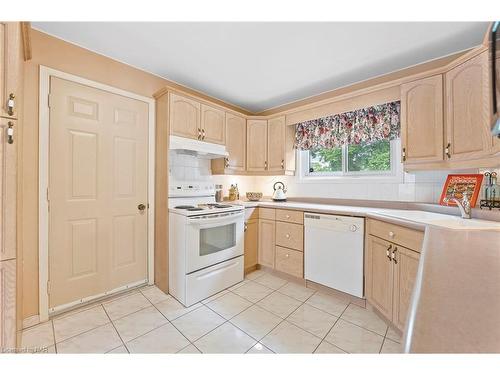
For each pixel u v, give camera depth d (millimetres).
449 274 544
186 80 2541
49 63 1752
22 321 1567
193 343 1484
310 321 1748
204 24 1642
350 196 2652
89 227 1964
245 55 2043
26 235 1655
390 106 2334
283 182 3314
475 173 1796
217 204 2695
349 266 2012
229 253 2365
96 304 1968
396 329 1619
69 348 1425
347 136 2639
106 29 1704
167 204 2262
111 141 2094
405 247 1520
